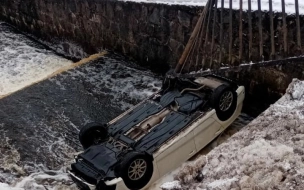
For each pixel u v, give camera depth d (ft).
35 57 48.24
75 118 34.17
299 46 25.58
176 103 27.20
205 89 27.78
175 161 25.13
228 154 20.51
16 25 57.16
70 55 48.85
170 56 37.24
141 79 38.34
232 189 18.19
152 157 23.81
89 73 40.29
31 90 38.63
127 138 25.29
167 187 20.13
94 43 45.32
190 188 19.53
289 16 26.68
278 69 28.73
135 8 38.47
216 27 30.96
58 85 39.01
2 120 34.60
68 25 47.62
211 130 26.61
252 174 18.70
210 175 19.81
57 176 27.91
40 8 50.80
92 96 36.83
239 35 27.53
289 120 21.50
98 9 42.68
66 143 31.27
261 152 19.72
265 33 28.30
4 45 51.85
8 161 29.71
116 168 23.22
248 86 31.12
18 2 54.49
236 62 30.83
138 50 40.32
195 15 33.19
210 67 29.96
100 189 23.00
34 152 30.50
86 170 23.90
